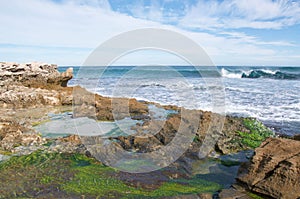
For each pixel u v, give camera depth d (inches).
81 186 209.8
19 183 213.0
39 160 260.4
